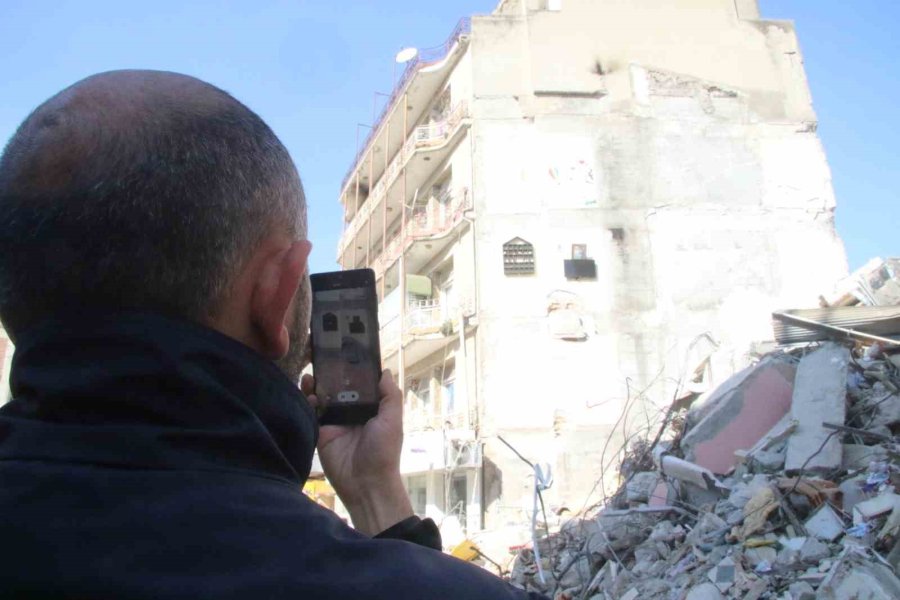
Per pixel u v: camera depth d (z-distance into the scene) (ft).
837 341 32.94
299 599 2.19
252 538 2.27
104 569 2.10
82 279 2.52
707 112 77.41
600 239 72.02
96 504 2.22
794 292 72.13
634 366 68.39
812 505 23.08
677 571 24.38
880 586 17.28
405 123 90.43
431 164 83.51
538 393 67.21
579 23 79.20
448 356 75.20
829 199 75.72
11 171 2.69
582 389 67.41
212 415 2.48
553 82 76.74
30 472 2.27
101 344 2.45
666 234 72.69
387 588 2.31
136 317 2.48
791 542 22.02
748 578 21.07
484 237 71.56
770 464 27.55
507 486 64.13
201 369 2.52
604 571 28.68
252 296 2.87
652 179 74.38
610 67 77.97
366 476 4.19
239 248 2.78
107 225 2.52
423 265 84.99
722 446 31.37
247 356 2.68
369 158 103.40
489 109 75.36
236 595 2.13
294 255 2.97
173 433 2.37
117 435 2.32
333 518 2.61
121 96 2.76
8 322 2.66
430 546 3.71
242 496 2.37
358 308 4.54
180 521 2.22
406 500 4.22
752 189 75.15
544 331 68.90
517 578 34.22
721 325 70.28
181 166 2.64
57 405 2.39
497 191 72.95
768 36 81.61
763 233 73.72
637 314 69.97
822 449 25.77
